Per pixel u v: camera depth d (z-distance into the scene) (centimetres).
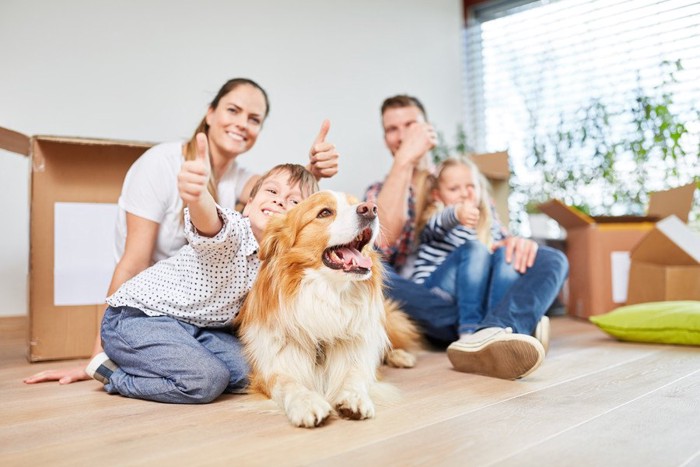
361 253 153
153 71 334
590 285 319
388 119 286
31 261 226
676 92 372
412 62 442
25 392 168
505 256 217
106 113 321
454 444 111
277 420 132
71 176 236
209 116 221
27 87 301
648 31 390
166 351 152
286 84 378
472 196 259
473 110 478
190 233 145
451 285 232
